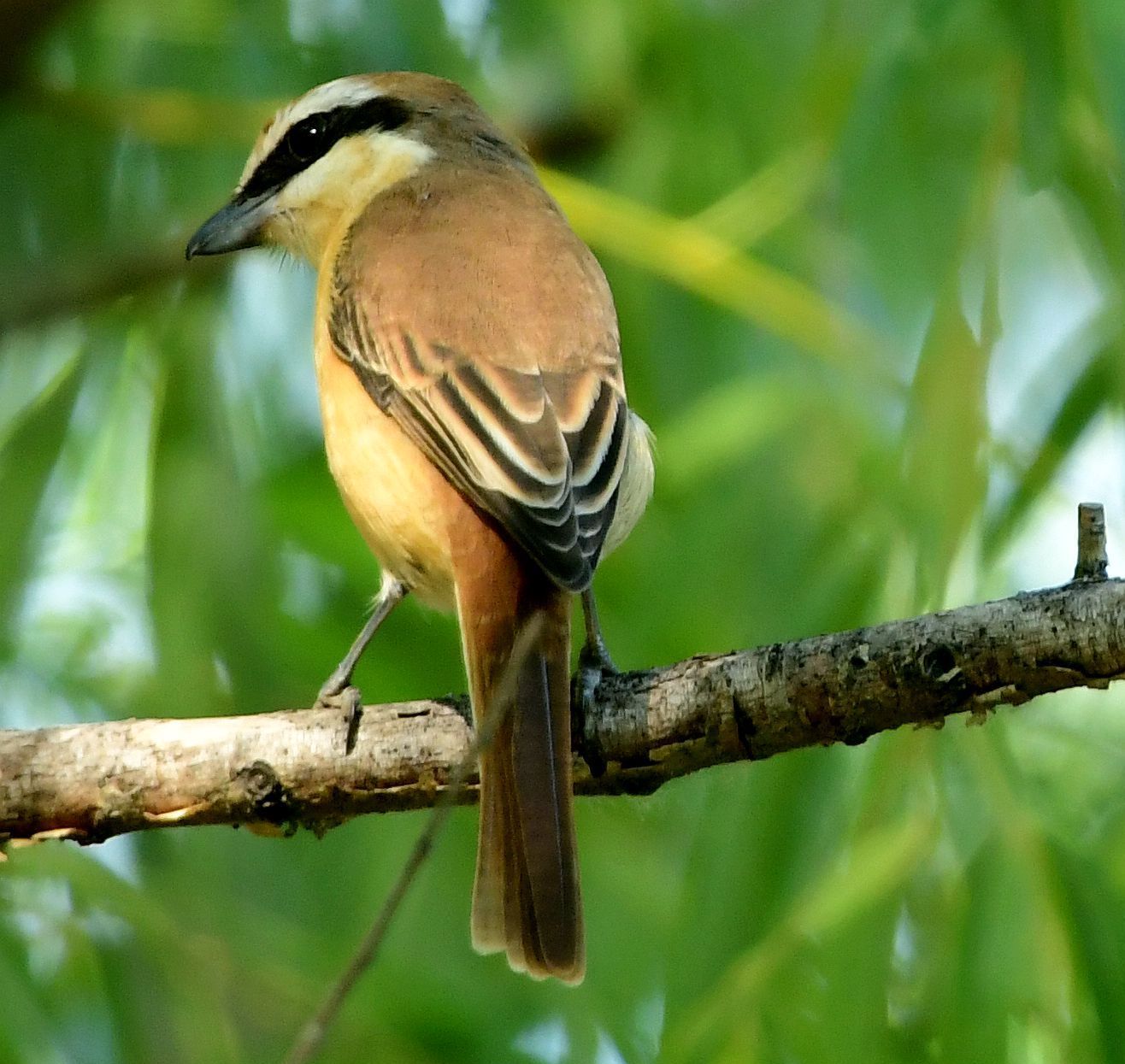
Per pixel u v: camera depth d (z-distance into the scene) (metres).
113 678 11.03
